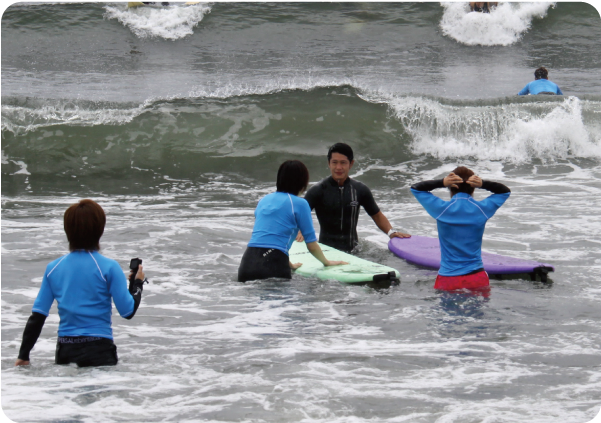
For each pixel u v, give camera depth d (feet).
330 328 56.18
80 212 46.55
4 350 50.31
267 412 37.76
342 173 84.12
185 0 272.31
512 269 71.56
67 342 46.11
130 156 147.95
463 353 49.03
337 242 86.53
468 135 155.94
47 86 191.21
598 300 64.03
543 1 264.52
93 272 46.32
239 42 247.70
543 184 127.44
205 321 58.54
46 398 39.96
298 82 196.44
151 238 91.76
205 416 37.29
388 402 39.24
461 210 66.85
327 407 38.52
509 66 229.86
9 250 84.38
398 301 64.64
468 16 257.14
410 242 85.92
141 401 39.58
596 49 248.73
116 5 262.06
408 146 154.71
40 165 143.54
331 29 256.73
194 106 162.71
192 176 140.36
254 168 145.28
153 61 226.58
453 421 36.50
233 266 79.20
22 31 245.04
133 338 53.42
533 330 54.95
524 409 38.19
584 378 43.62
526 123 154.40
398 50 244.22
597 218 101.19
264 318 59.41
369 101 163.43
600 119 157.28
